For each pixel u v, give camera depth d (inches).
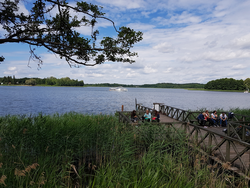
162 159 223.1
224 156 231.0
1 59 187.6
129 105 1679.4
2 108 1263.5
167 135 277.3
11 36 173.9
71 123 365.4
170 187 160.6
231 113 466.3
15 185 150.5
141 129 279.4
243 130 299.3
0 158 183.0
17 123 297.6
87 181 202.4
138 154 254.8
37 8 174.7
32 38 175.2
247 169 180.7
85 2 182.4
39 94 3358.8
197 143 268.7
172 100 2662.4
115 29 201.6
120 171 195.0
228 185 182.1
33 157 218.1
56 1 175.0
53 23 192.4
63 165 204.4
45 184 154.3
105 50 201.5
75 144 253.3
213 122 468.4
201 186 172.6
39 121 312.0
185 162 215.9
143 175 178.9
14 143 227.1
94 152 263.9
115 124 319.0
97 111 1182.3
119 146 251.4
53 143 239.5
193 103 2140.7
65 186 171.9
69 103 1800.0
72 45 192.7
